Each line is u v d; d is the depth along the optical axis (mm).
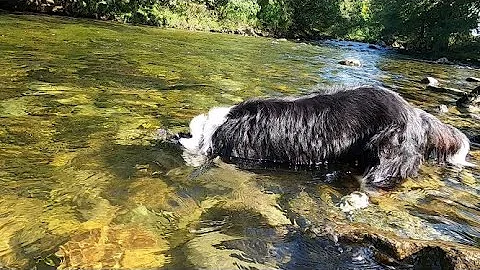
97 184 998
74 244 765
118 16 5719
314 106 1302
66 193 943
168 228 848
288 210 965
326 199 1038
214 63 2875
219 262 751
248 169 1200
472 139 1562
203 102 1735
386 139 1206
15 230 794
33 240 769
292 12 7625
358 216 954
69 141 1232
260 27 7027
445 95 2443
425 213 985
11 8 5367
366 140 1241
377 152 1201
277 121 1277
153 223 860
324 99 1321
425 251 784
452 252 759
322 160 1266
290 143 1265
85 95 1713
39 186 963
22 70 2041
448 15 7109
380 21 8633
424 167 1271
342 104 1295
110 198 942
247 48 4219
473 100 2115
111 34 4047
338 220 928
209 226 869
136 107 1607
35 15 5086
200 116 1356
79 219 847
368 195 1073
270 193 1051
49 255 731
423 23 7336
